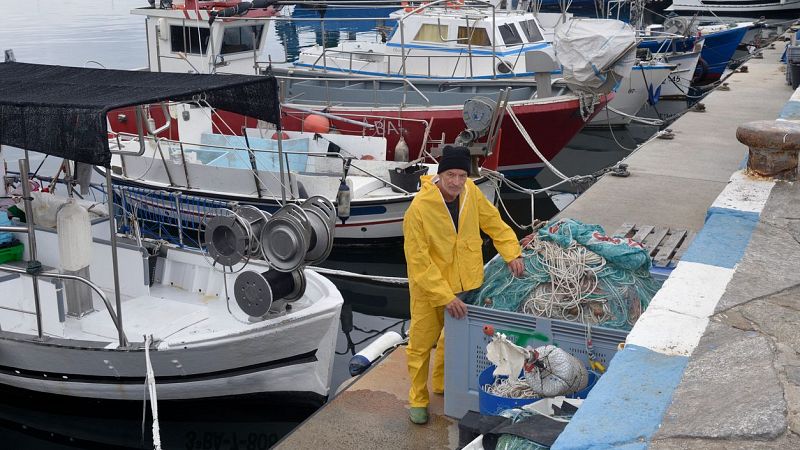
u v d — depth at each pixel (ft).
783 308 12.07
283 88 41.83
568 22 42.91
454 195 13.35
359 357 17.40
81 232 21.11
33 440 21.07
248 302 20.35
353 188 33.40
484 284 14.16
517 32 47.80
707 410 9.31
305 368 21.15
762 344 10.80
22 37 98.02
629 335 11.35
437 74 47.65
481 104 34.58
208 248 21.25
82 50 85.66
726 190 18.75
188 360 20.30
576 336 13.03
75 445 20.83
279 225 19.60
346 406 15.19
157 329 21.76
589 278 13.48
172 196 33.50
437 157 40.22
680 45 68.49
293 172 33.86
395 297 30.12
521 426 11.09
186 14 43.45
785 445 8.50
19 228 20.20
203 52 44.50
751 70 57.47
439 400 15.24
